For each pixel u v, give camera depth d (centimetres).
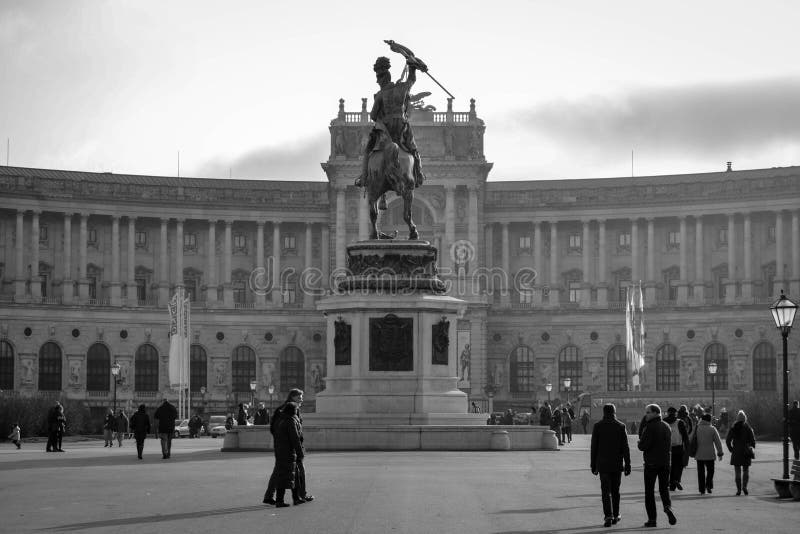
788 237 16438
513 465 5631
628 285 16775
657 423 3647
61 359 16262
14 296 16088
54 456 6900
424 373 6525
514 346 17275
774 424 11225
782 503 4394
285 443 3894
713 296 16900
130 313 16588
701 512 4038
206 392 16812
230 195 17125
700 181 16825
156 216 16888
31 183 16175
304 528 3353
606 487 3600
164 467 5619
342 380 6556
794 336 16162
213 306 17012
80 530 3316
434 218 17025
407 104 6762
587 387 17038
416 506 3900
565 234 17588
